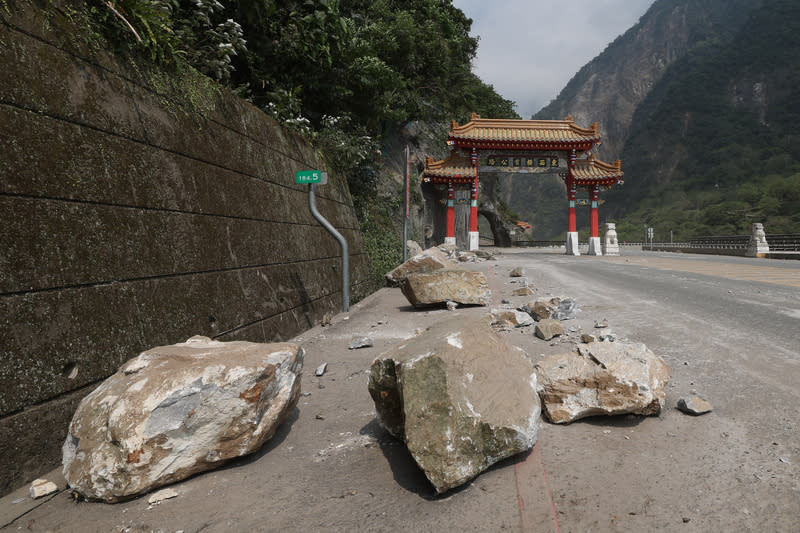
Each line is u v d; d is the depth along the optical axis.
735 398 3.41
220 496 2.36
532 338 5.54
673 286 9.84
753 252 26.41
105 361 3.21
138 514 2.21
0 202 2.65
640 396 3.06
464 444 2.29
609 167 28.47
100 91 3.68
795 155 184.62
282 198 7.30
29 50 3.07
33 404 2.64
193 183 4.82
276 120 7.87
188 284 4.40
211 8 5.81
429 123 33.25
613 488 2.29
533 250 42.31
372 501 2.28
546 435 2.98
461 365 2.60
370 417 3.46
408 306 8.91
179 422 2.44
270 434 2.91
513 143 27.73
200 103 5.30
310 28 9.12
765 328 5.50
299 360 3.21
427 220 32.91
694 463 2.51
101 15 3.80
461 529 2.00
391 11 22.02
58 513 2.25
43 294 2.83
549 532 1.95
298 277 7.28
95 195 3.41
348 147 11.32
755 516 2.00
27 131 2.92
